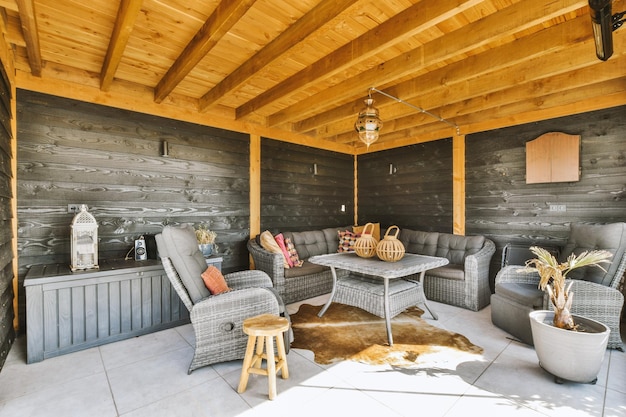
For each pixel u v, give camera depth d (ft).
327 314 11.18
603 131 11.08
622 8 6.56
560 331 6.67
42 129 9.57
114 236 10.81
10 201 8.63
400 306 9.47
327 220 18.02
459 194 14.75
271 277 12.19
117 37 7.27
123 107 11.03
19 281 9.20
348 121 15.67
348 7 6.16
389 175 17.84
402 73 8.88
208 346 7.29
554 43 7.39
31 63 8.70
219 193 13.51
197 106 12.82
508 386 6.70
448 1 6.12
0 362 7.25
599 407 5.96
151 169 11.64
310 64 9.73
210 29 7.20
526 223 12.85
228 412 5.86
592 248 8.91
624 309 10.25
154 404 6.10
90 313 8.45
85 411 5.89
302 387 6.68
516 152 13.12
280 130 15.75
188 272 7.29
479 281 11.69
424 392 6.50
